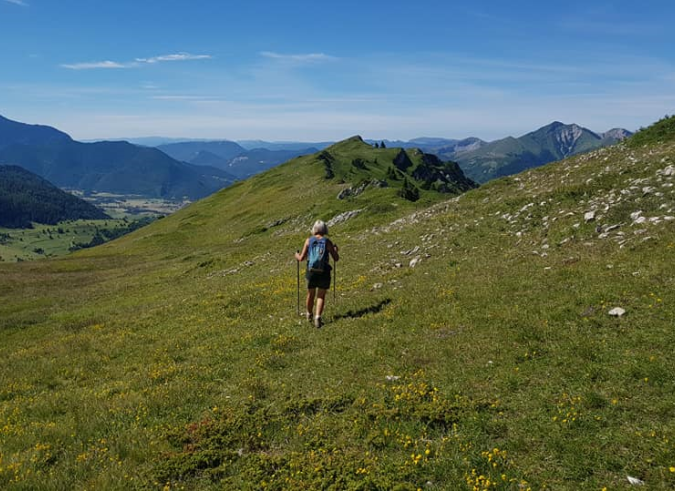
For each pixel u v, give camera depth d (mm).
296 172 126062
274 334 14242
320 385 10359
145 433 8984
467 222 23250
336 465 7211
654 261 12273
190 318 19031
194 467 7664
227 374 11867
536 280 13562
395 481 6758
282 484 6938
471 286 14531
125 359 14922
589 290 11867
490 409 8328
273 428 8711
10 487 7375
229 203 119875
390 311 14008
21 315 31078
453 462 7035
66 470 7879
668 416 7191
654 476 6098
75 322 24891
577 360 9188
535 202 21594
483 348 10562
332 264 24062
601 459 6578
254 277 27453
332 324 14203
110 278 48656
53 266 61312
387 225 33562
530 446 7188
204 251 59938
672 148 23188
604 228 15914
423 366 10398
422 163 192500
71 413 10555
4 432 9781
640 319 10016
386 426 8172
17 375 14594
